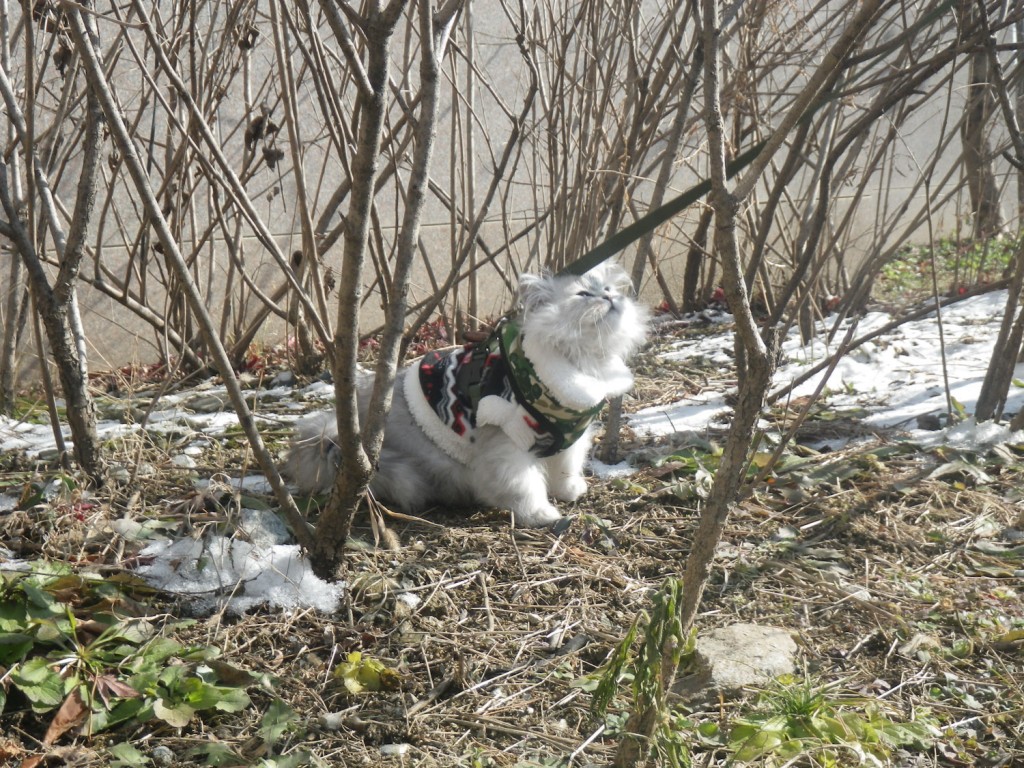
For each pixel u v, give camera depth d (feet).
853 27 6.26
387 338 8.55
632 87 14.65
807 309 18.43
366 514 10.75
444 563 9.69
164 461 11.91
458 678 7.79
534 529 10.59
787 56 16.38
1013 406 14.14
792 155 11.59
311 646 8.30
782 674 7.80
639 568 9.79
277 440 13.32
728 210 5.74
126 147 7.54
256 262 18.72
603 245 8.01
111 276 14.32
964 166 18.06
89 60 7.36
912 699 7.64
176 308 16.06
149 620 8.39
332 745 7.06
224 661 7.79
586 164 14.11
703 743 6.98
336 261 19.08
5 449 12.43
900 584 9.41
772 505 11.21
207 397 15.60
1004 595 9.14
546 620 8.73
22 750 6.79
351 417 8.19
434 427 10.78
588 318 9.91
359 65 6.97
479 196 20.54
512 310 11.05
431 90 7.74
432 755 6.96
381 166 15.58
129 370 17.49
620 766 6.54
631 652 7.88
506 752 6.97
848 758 6.86
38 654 7.74
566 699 7.55
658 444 13.34
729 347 18.75
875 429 13.42
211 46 16.47
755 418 6.09
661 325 20.99
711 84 5.65
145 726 7.20
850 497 11.17
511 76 20.45
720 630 8.33
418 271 20.21
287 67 8.51
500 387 10.43
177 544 9.40
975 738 7.17
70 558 9.16
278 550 9.41
